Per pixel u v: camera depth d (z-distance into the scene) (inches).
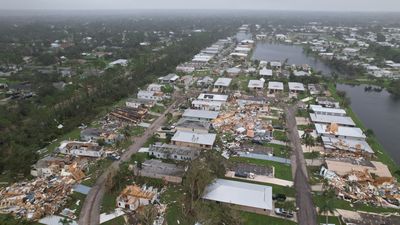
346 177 3193.9
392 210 2731.3
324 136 4128.9
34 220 2502.5
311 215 2655.0
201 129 4192.9
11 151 3403.1
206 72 7864.2
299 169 3378.4
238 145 3878.0
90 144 3718.0
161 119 4722.0
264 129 4347.9
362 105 5949.8
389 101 6264.8
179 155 3474.4
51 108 4872.0
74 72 7416.3
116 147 3757.4
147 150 3705.7
